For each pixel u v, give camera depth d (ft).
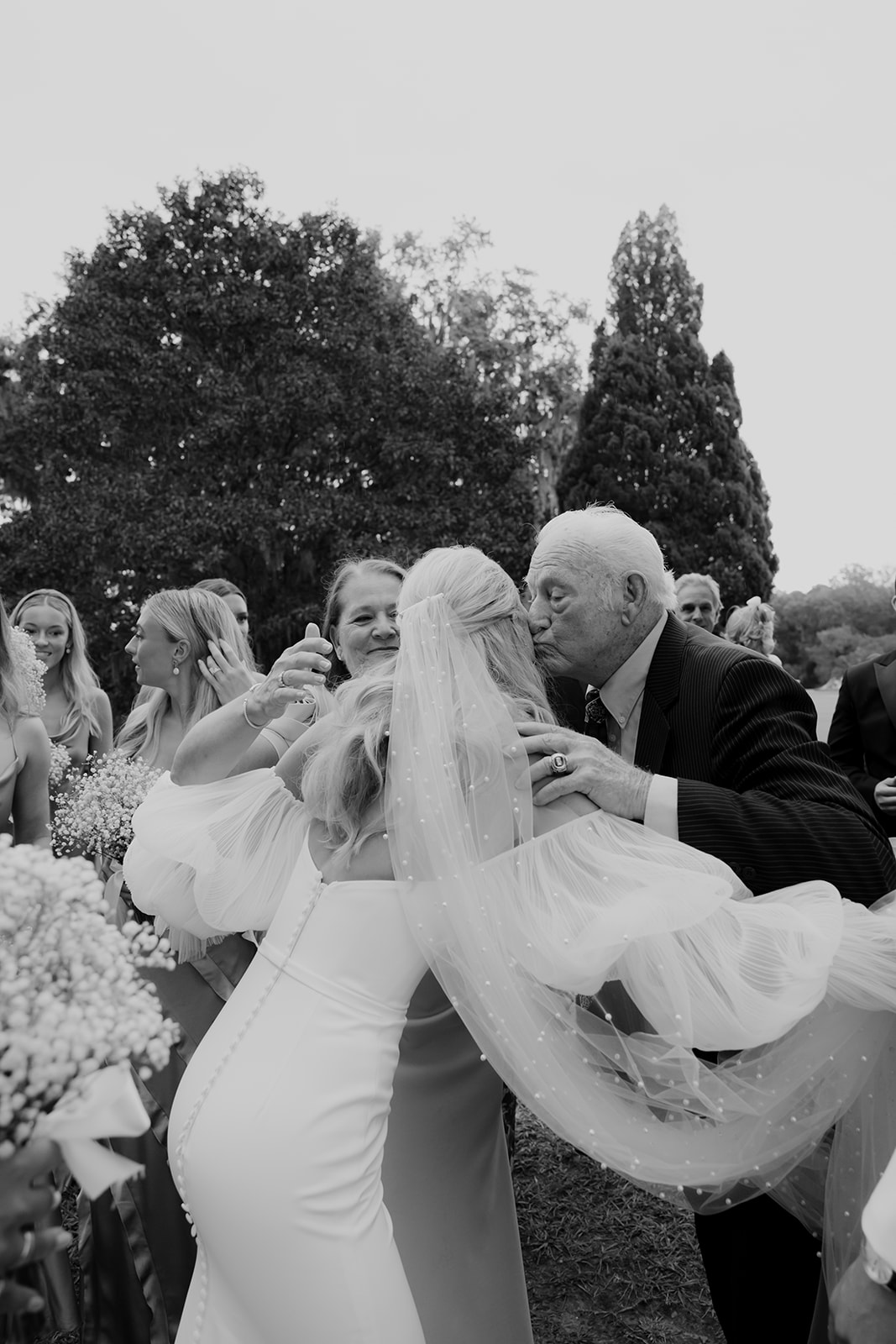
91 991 3.94
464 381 65.72
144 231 61.67
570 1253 10.14
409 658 5.78
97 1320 7.91
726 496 88.28
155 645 10.96
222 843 6.40
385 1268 5.25
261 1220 5.08
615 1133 5.62
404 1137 6.53
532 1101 5.52
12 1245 3.96
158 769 10.69
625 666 7.87
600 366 89.35
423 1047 6.70
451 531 61.26
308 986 5.57
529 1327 6.85
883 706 13.33
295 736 7.90
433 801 5.45
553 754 6.10
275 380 59.31
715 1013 5.42
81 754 14.93
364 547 56.70
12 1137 3.92
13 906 3.87
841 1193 6.17
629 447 86.02
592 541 7.59
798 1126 5.90
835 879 6.49
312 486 60.34
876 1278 4.56
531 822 5.83
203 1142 5.29
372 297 65.31
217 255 60.85
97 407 59.36
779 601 168.04
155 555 54.90
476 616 6.23
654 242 94.68
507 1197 6.99
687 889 5.57
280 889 6.40
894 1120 6.03
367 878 5.68
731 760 7.30
